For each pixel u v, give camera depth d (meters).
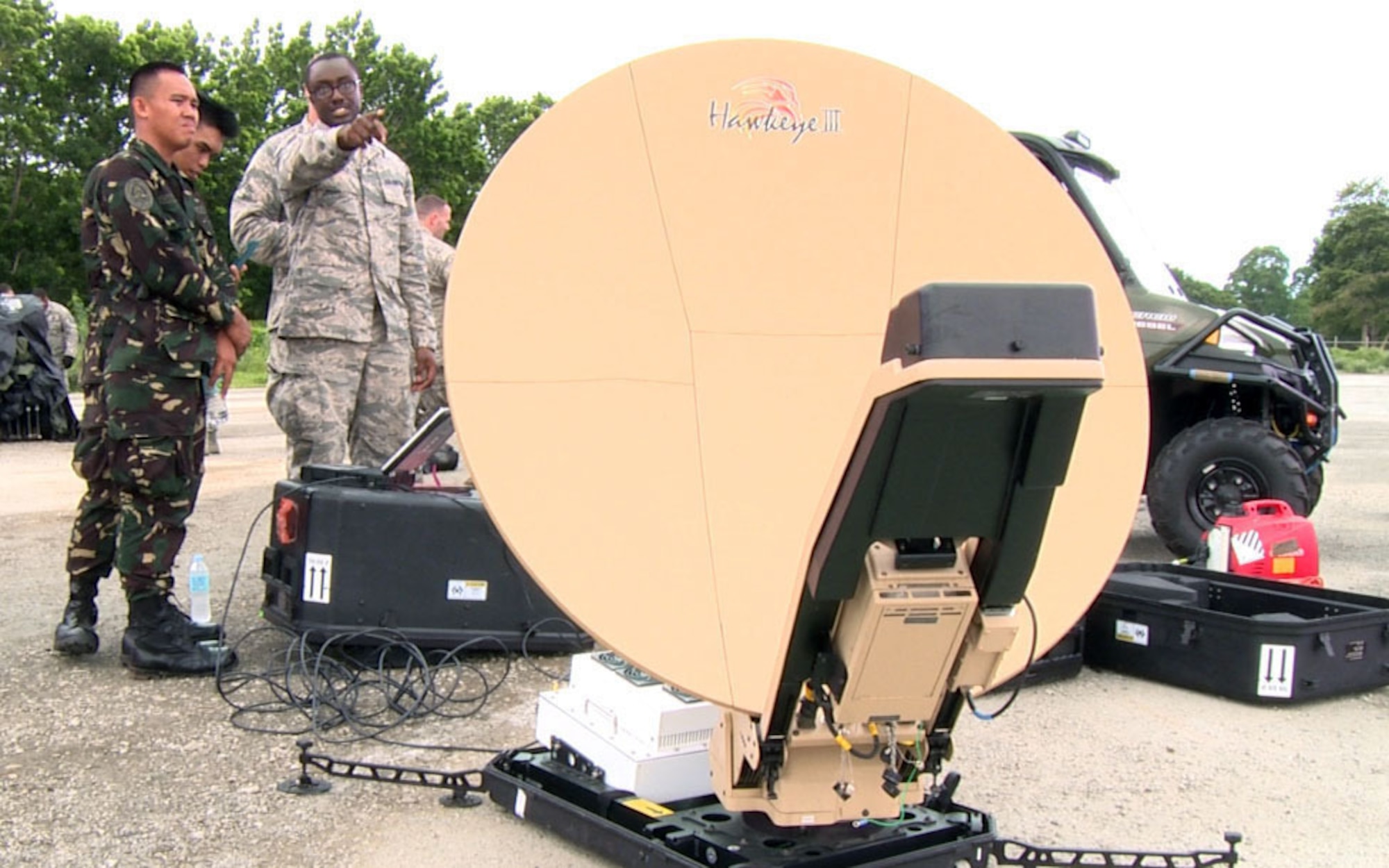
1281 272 102.44
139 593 3.88
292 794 2.97
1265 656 3.86
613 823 2.53
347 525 3.91
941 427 1.78
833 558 1.88
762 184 2.57
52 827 2.75
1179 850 2.75
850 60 2.67
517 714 3.62
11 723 3.46
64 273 36.69
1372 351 59.62
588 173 2.40
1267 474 5.67
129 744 3.30
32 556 5.91
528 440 2.21
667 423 2.38
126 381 3.73
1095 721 3.71
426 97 44.56
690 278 2.48
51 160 36.72
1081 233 2.75
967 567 1.98
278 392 4.63
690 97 2.53
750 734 2.20
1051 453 1.83
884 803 2.27
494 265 2.27
